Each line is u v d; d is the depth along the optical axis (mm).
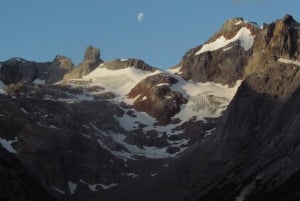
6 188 197500
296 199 172625
